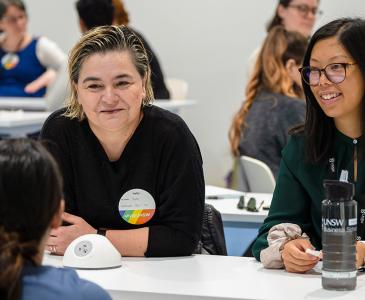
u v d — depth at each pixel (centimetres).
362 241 236
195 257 252
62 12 805
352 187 208
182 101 639
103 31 245
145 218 256
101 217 259
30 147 151
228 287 211
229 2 768
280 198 256
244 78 772
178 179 252
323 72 237
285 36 439
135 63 245
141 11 791
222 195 377
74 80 248
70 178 259
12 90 721
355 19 239
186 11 780
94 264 232
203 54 781
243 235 339
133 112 245
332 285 208
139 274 226
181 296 203
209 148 785
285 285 214
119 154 255
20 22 719
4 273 144
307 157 249
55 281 150
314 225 255
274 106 431
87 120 258
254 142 432
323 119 247
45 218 150
